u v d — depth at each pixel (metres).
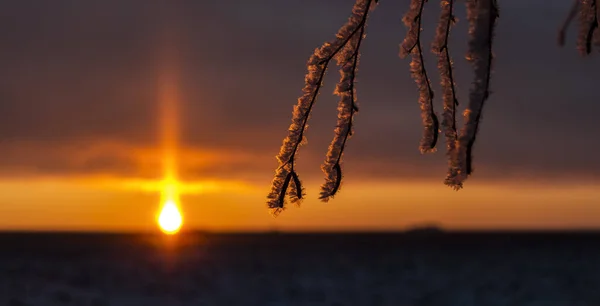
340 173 0.83
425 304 24.73
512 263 41.59
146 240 99.56
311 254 51.41
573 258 45.81
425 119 0.84
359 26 0.85
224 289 28.48
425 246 68.62
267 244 78.44
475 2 0.73
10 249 57.03
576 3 0.96
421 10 0.87
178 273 34.25
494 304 24.77
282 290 28.17
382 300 25.56
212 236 136.75
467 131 0.73
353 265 40.00
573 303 24.78
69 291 26.94
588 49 0.95
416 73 0.86
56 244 74.38
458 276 33.69
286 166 0.83
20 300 24.17
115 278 31.69
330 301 25.28
